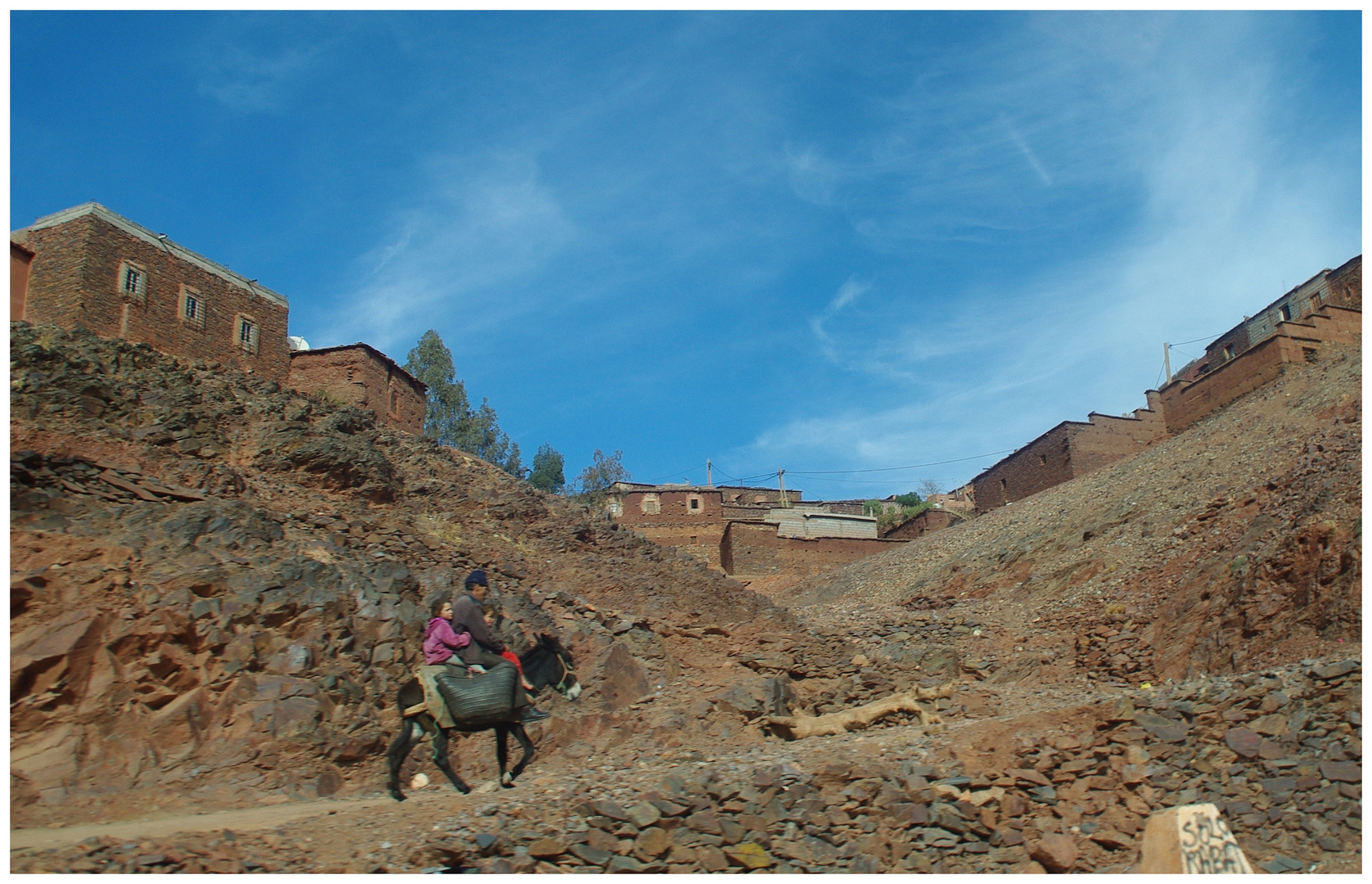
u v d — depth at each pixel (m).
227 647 11.77
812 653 18.73
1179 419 39.97
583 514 26.42
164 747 10.31
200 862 6.90
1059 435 40.44
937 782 9.66
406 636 14.02
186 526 14.02
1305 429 23.52
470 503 23.81
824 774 9.62
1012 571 27.59
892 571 35.75
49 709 9.82
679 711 15.02
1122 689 16.08
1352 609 13.36
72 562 11.88
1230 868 6.92
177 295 22.75
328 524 17.94
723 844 8.41
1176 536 21.53
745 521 42.84
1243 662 14.48
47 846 7.08
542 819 8.68
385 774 11.66
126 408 18.50
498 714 9.13
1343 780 8.47
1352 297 38.69
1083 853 8.13
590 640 16.94
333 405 24.72
